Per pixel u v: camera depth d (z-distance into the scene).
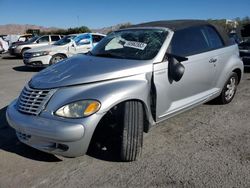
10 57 22.44
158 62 4.28
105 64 4.17
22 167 3.82
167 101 4.44
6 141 4.59
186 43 4.92
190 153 4.15
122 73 3.96
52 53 13.47
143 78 4.08
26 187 3.39
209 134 4.81
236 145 4.39
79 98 3.57
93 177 3.57
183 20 5.43
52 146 3.59
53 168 3.78
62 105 3.55
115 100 3.64
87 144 3.56
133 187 3.36
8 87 8.90
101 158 4.00
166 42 4.54
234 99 6.77
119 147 3.81
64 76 3.90
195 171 3.67
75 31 50.84
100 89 3.70
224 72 5.77
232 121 5.39
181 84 4.66
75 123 3.45
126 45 4.76
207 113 5.80
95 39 15.23
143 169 3.73
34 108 3.70
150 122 4.26
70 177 3.57
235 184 3.38
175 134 4.82
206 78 5.27
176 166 3.79
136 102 3.88
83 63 4.31
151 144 4.45
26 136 3.75
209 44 5.44
